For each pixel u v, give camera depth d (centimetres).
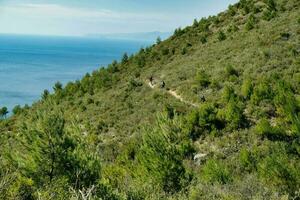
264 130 2514
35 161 1204
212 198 1235
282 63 3678
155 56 5994
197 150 2639
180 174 1593
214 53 4878
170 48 6038
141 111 3922
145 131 1742
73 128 1356
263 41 4397
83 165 1224
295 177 1262
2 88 17650
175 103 3738
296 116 2270
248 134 2647
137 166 1788
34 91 17450
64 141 1250
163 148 1631
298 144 1562
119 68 6200
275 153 1523
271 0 5544
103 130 3725
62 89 6316
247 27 5153
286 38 4309
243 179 1544
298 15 4894
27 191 1027
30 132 1241
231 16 6244
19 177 1085
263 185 1282
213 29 6122
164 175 1566
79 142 1338
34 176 1194
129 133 3484
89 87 5734
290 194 1248
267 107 2923
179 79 4428
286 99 2642
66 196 989
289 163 1374
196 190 1307
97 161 1263
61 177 1179
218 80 3847
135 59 6278
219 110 2953
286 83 3000
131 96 4566
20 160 1201
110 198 1158
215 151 2578
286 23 4747
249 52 4275
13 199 949
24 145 1252
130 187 1296
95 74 6303
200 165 2384
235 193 1244
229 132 2773
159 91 4291
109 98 4741
